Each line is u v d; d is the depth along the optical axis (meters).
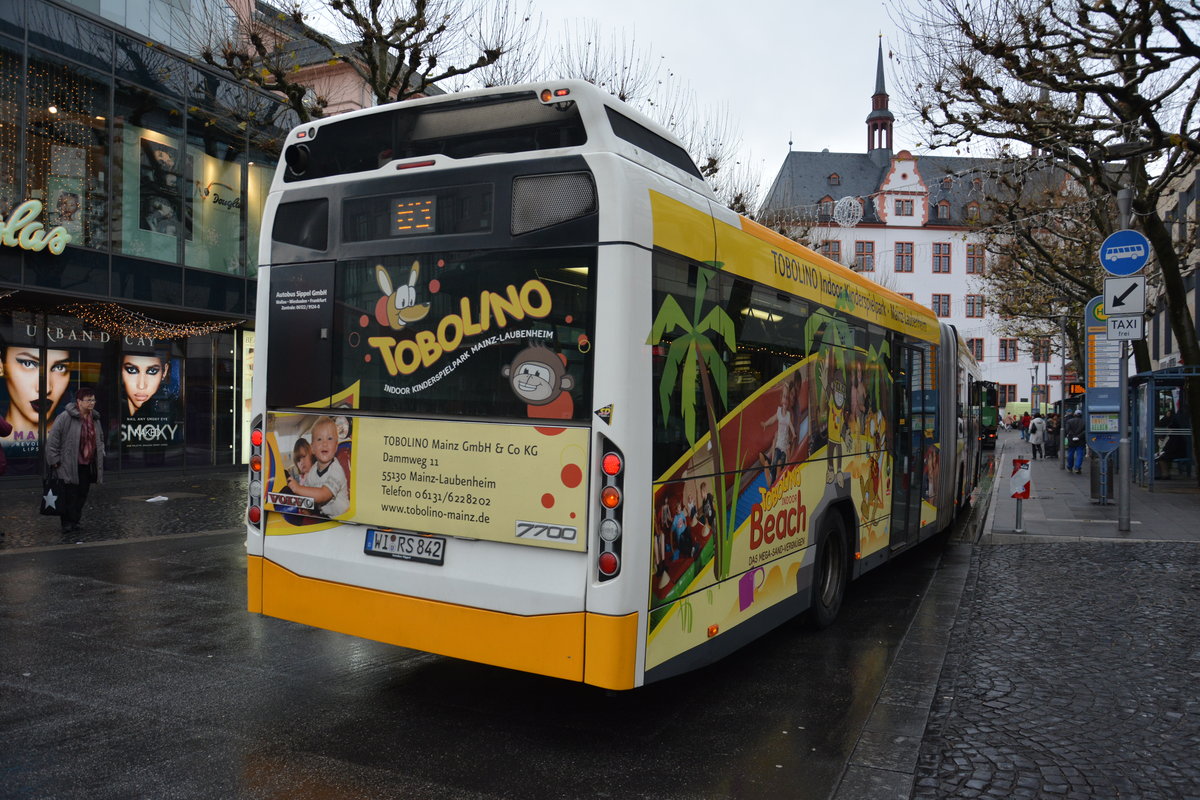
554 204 4.06
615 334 3.87
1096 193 18.06
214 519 12.18
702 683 5.28
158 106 17.61
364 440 4.58
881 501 7.69
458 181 4.33
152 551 9.55
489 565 4.18
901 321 8.38
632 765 4.03
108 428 17.69
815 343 6.09
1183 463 18.30
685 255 4.34
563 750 4.20
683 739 4.36
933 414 9.81
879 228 73.25
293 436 4.84
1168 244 16.28
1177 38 11.41
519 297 4.12
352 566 4.59
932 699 4.97
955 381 11.55
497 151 4.29
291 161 4.95
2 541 10.06
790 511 5.65
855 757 4.12
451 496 4.28
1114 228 19.12
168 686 5.07
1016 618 6.94
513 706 4.82
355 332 4.64
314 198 4.81
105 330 17.59
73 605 7.04
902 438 8.37
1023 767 4.04
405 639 4.40
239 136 19.38
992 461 30.53
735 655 5.89
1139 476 18.47
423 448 4.37
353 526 4.63
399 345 4.49
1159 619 6.87
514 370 4.12
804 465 5.88
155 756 4.05
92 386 17.39
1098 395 14.75
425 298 4.41
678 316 4.27
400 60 11.71
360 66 13.59
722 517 4.70
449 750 4.18
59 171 15.78
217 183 19.03
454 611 4.24
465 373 4.27
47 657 5.61
